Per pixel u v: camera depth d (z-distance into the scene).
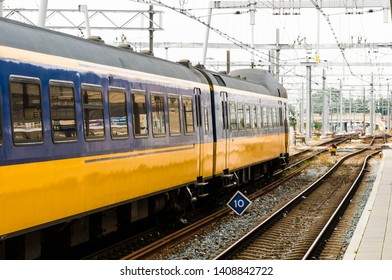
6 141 11.99
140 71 18.08
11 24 12.99
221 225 21.83
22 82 12.55
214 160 24.78
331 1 43.88
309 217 24.25
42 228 13.52
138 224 22.08
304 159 50.38
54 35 14.48
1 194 11.85
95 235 16.66
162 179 19.47
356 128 141.62
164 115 19.64
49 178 13.36
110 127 16.05
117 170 16.41
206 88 23.84
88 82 15.07
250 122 30.03
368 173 41.72
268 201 28.16
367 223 20.59
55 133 13.58
